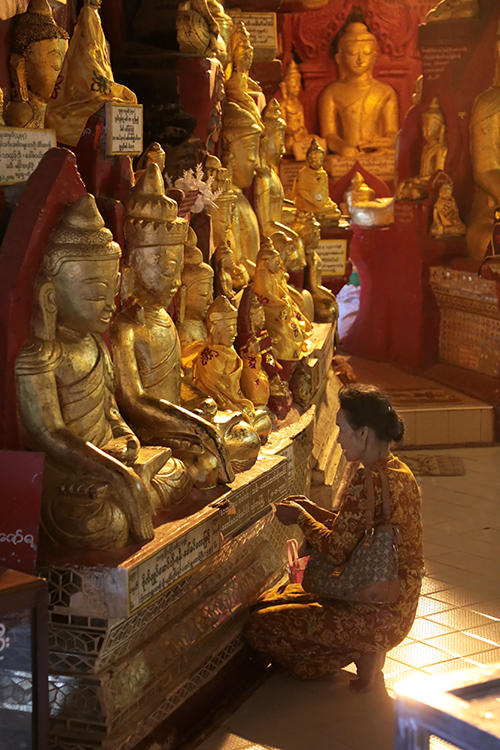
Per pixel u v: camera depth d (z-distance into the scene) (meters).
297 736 2.90
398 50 11.93
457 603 3.97
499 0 7.38
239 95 5.00
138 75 4.41
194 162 4.35
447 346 7.86
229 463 3.14
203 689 2.97
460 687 1.55
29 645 2.13
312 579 3.12
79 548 2.54
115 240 3.11
